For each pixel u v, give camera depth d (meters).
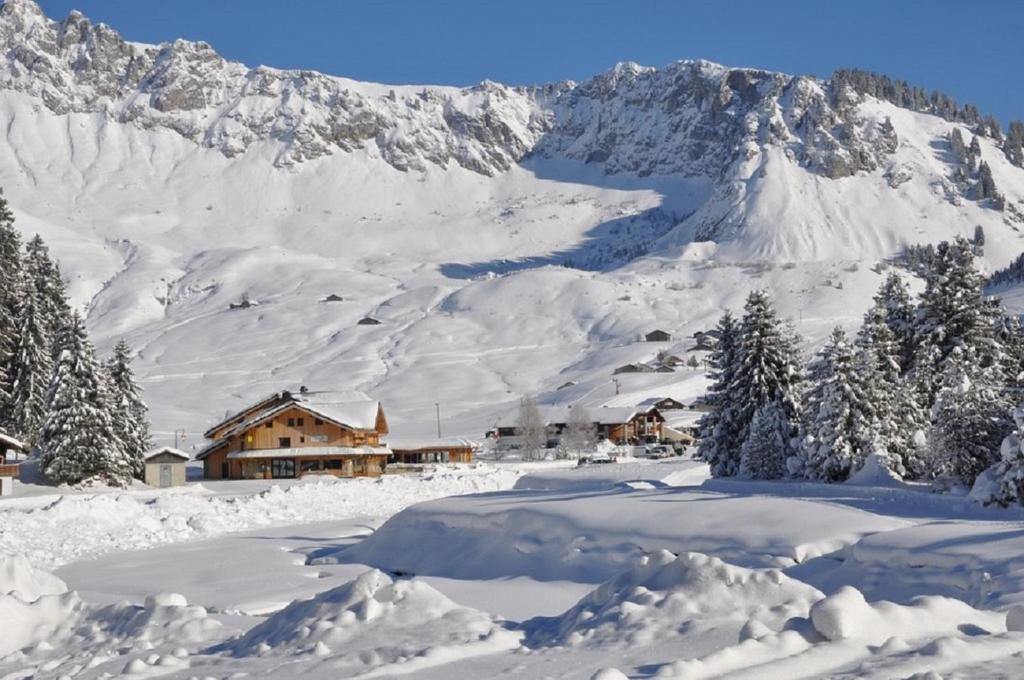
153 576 31.42
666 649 12.27
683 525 27.73
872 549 21.92
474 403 179.38
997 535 20.72
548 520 31.28
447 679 11.91
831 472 48.56
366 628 14.47
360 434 98.25
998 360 56.12
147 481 81.00
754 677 10.66
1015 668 10.50
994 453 39.47
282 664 13.29
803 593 13.59
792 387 59.12
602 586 15.26
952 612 12.73
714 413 62.16
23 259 90.56
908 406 49.97
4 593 18.27
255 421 96.50
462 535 33.66
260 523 51.16
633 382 176.25
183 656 14.74
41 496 61.69
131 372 90.88
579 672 11.71
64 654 15.83
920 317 57.41
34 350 81.94
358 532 45.41
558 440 134.88
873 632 11.88
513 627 14.40
